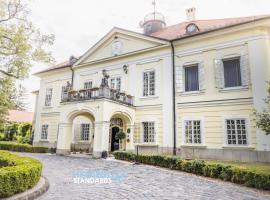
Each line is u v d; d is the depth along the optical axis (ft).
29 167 22.54
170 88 56.13
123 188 24.71
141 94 60.70
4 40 44.78
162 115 56.29
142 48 62.90
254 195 22.54
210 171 31.17
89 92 55.88
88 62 72.69
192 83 54.70
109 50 69.72
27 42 46.57
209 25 59.93
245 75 47.03
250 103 45.70
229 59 50.11
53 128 78.54
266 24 45.98
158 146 55.26
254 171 26.23
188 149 51.03
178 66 56.13
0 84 46.24
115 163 43.11
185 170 35.09
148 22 84.48
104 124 51.37
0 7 44.34
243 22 47.29
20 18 46.34
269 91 34.50
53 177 29.81
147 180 28.89
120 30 66.90
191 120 52.13
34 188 21.98
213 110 49.73
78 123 71.92
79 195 21.71
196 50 54.34
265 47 46.06
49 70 82.84
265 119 30.09
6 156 33.06
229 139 47.06
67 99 59.88
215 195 22.35
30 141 85.97
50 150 67.15
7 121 63.46
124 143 60.18
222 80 49.67
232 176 28.35
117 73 66.44
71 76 78.02
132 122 59.31
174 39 56.39
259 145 43.19
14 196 18.95
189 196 21.83
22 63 46.01
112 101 54.03
